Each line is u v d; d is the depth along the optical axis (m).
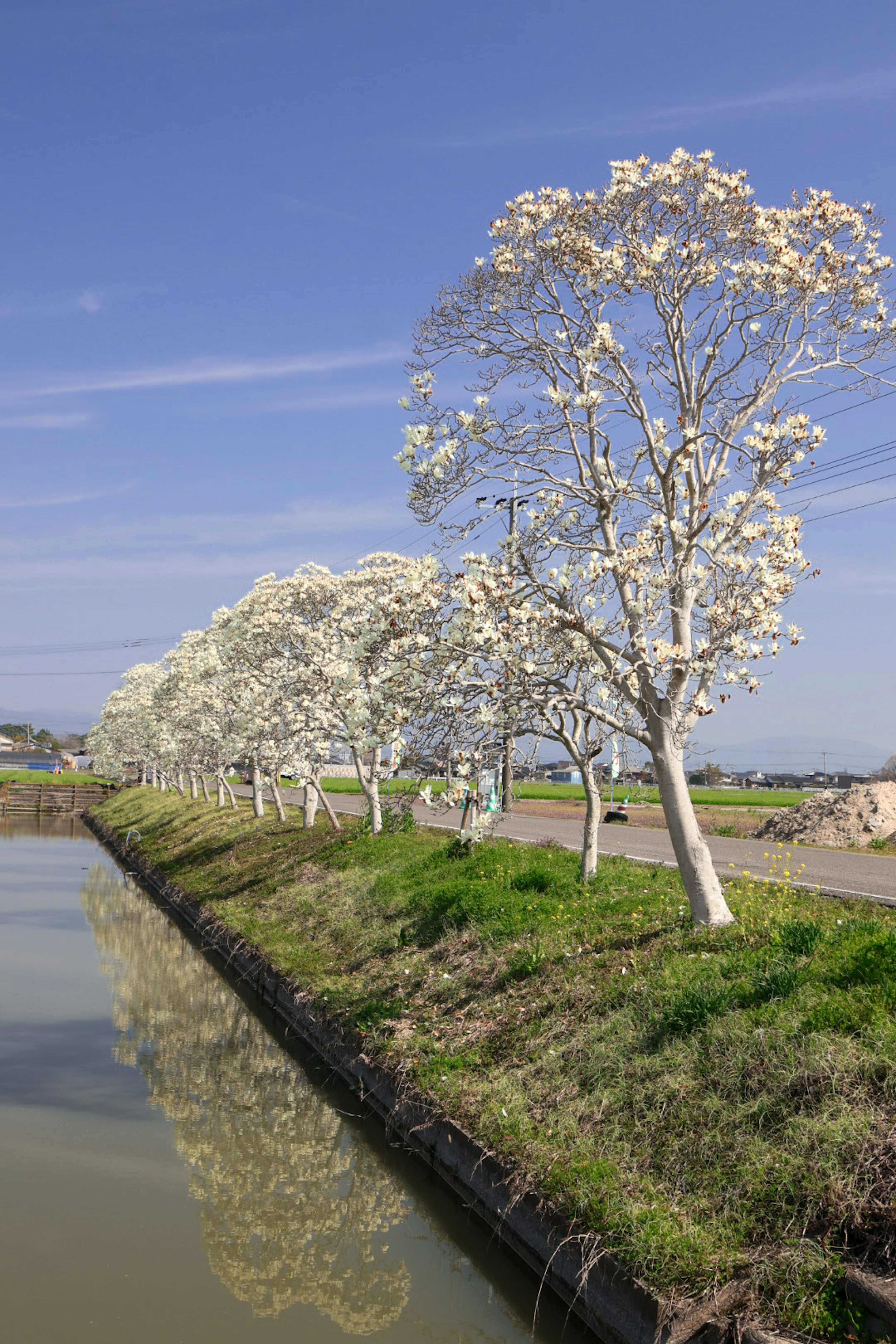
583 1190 8.29
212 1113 14.19
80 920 31.25
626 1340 7.17
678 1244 7.19
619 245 12.90
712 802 54.53
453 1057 12.03
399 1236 10.51
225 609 31.50
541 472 12.63
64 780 111.19
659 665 11.47
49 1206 11.16
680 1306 6.73
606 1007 11.05
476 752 12.09
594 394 12.09
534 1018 11.90
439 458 12.05
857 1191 6.89
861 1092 7.65
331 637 28.09
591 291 13.41
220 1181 11.97
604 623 11.91
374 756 27.31
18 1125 13.62
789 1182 7.26
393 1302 9.12
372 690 12.78
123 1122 13.82
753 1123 8.08
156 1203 11.36
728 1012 9.52
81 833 72.69
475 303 13.80
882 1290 6.12
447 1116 10.84
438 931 16.92
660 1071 9.33
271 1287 9.45
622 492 12.45
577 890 15.76
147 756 69.50
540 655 12.18
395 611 11.91
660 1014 10.04
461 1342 8.46
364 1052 13.70
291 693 28.14
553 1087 10.26
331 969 17.89
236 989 21.81
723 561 12.14
